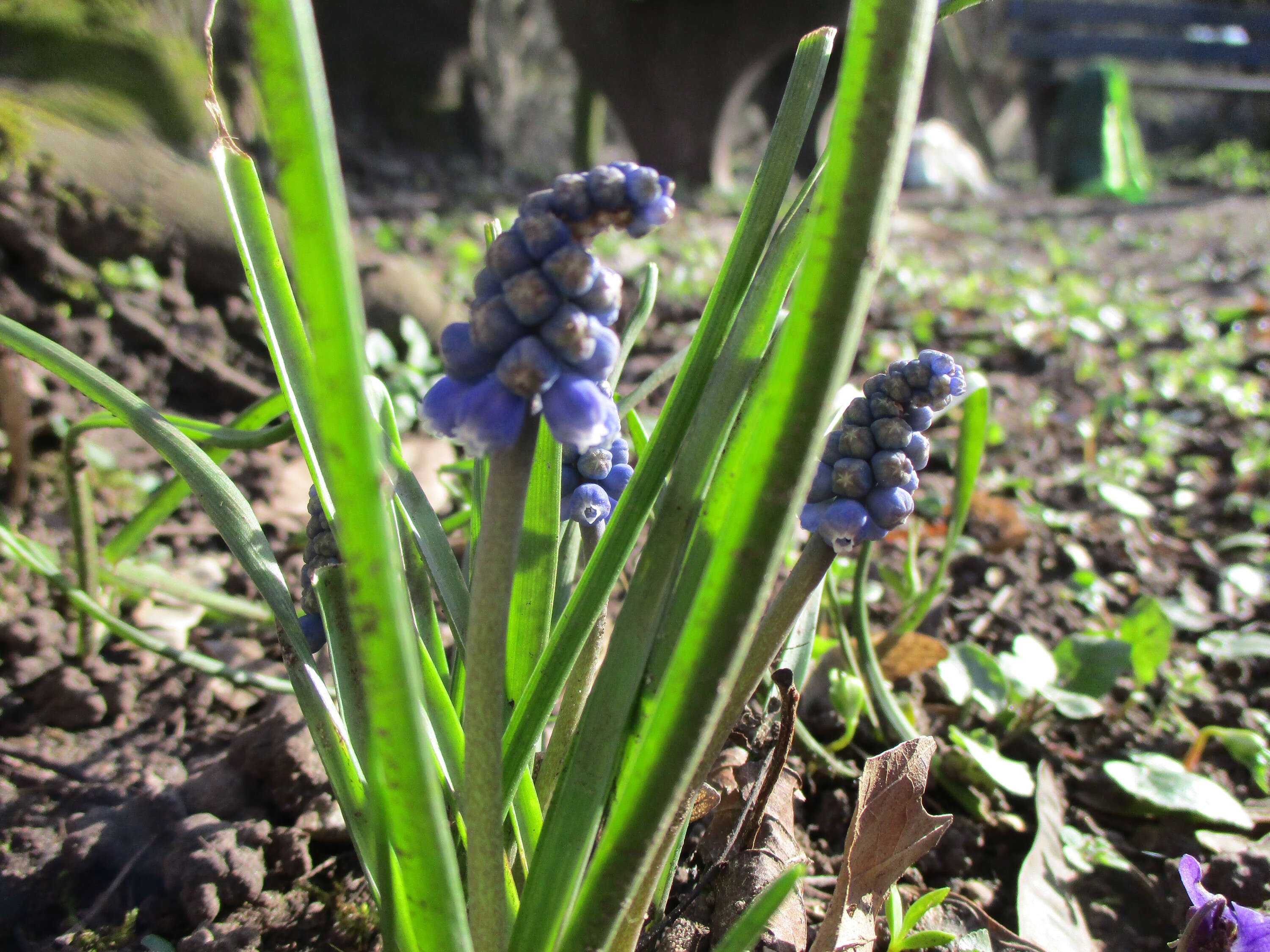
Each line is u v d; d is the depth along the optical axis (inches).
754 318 4.9
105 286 16.8
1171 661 12.1
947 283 30.4
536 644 5.6
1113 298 30.0
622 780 5.0
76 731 9.4
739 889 6.7
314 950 7.2
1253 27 76.5
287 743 8.2
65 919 7.4
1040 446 19.1
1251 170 72.6
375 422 3.6
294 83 3.1
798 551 13.3
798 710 9.1
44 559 9.2
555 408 3.7
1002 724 10.1
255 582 5.3
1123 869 8.6
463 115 55.2
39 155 16.6
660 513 4.8
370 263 19.6
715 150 49.9
